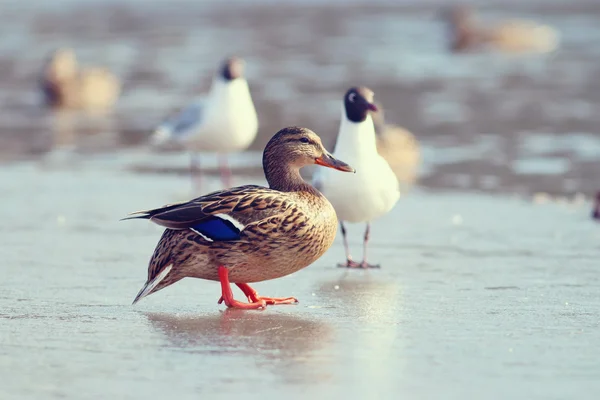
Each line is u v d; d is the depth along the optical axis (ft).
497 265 39.86
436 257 41.88
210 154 79.87
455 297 33.99
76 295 34.09
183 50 156.97
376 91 113.39
